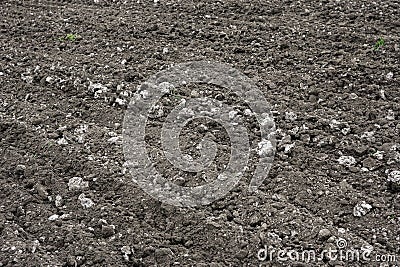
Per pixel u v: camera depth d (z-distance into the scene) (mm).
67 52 5363
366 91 4875
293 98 4875
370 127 4629
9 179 4465
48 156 4559
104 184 4387
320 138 4586
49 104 4938
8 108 4898
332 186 4348
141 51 5312
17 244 4109
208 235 4121
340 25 5414
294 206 4246
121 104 4879
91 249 4078
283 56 5176
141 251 4078
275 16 5578
